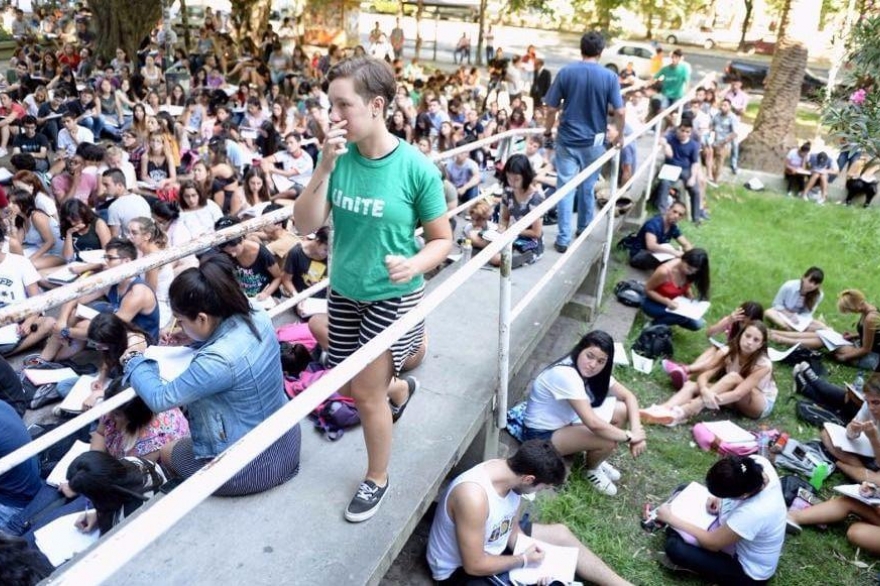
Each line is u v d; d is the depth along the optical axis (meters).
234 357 2.31
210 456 2.47
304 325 4.09
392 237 2.08
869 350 5.66
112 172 6.15
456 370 3.38
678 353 5.66
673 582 3.44
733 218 9.36
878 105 4.50
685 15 33.06
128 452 3.33
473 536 2.76
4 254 5.14
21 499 3.26
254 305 2.57
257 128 11.16
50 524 2.99
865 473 4.15
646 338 5.48
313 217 2.08
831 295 7.14
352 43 22.94
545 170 7.91
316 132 9.91
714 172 11.01
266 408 2.46
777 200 10.28
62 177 7.64
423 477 2.60
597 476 3.99
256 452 1.45
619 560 3.49
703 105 10.80
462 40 24.97
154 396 2.30
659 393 5.07
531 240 5.00
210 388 2.29
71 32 22.77
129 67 16.33
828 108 4.74
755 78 23.02
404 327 1.98
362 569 2.19
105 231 6.18
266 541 2.27
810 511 3.88
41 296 1.91
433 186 2.03
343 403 2.76
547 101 4.95
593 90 4.75
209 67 16.08
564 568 3.10
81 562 1.18
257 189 7.42
